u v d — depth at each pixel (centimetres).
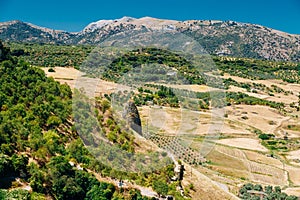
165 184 5316
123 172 5053
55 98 6359
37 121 5769
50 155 5300
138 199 5006
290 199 7694
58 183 4872
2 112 5569
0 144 5141
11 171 4869
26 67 7356
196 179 6462
